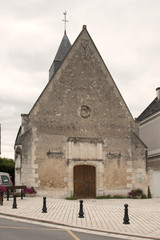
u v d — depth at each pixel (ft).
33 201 53.72
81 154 68.59
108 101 73.77
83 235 28.63
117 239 27.35
